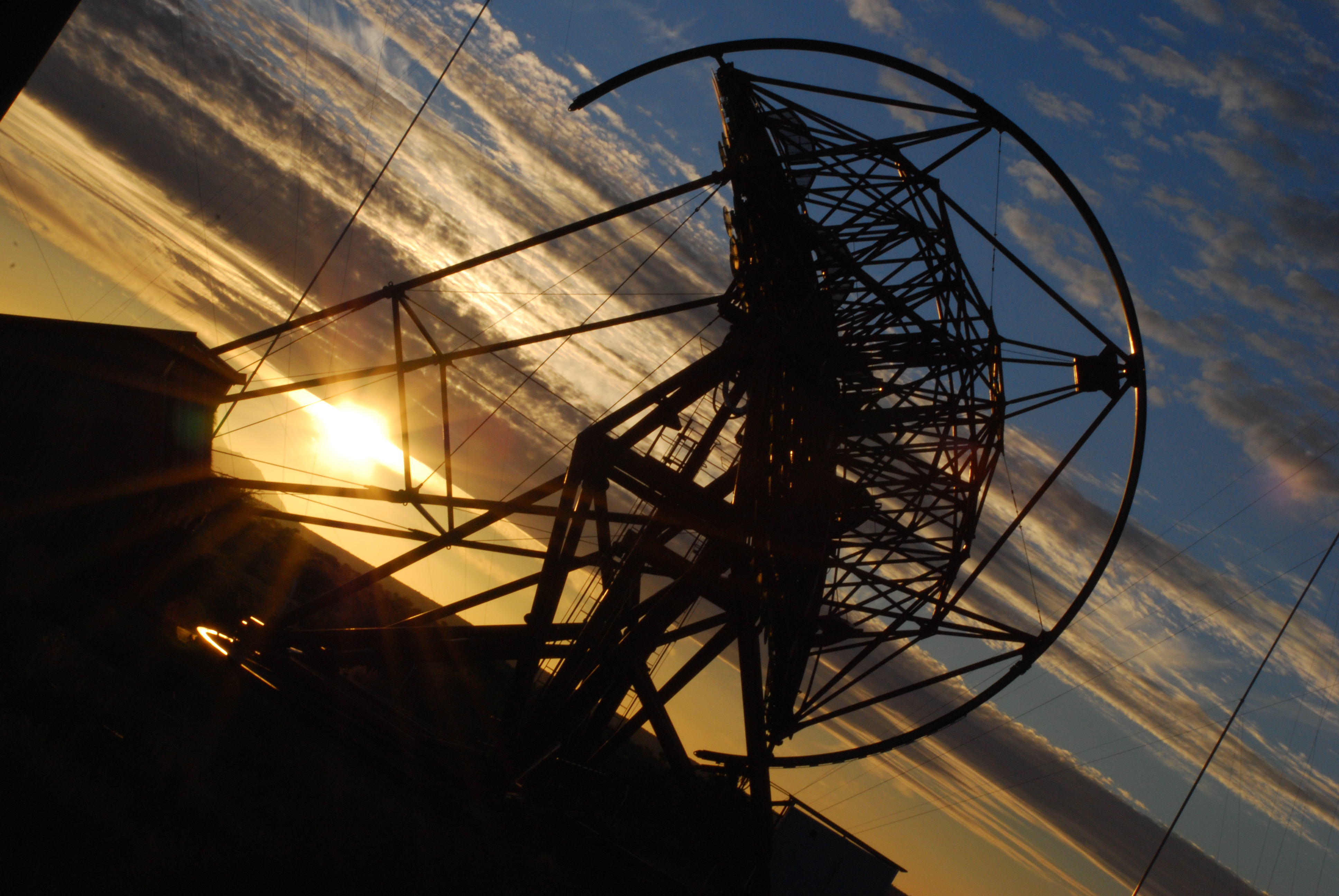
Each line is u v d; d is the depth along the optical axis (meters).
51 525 23.34
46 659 13.61
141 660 17.14
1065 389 17.11
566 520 18.19
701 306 18.59
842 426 18.34
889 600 18.91
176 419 26.05
